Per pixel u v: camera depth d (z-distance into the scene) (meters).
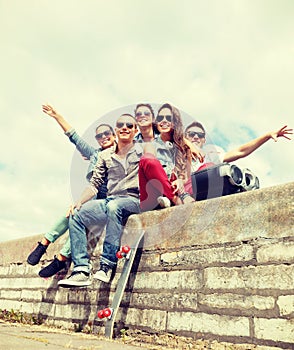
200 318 3.01
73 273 3.81
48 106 4.01
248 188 3.61
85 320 4.04
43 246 4.57
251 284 2.79
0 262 6.02
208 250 3.13
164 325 3.24
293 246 2.63
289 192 2.76
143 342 3.32
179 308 3.18
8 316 5.17
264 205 2.88
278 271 2.67
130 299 3.62
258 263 2.79
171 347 3.09
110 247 3.68
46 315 4.66
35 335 3.16
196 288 3.12
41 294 4.89
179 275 3.28
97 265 4.06
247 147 4.41
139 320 3.46
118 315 3.66
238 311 2.80
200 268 3.14
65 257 4.48
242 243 2.93
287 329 2.52
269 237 2.78
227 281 2.93
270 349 2.56
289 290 2.58
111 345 2.76
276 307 2.61
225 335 2.82
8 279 5.70
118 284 3.65
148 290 3.49
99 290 3.99
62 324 4.34
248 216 2.95
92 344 2.73
